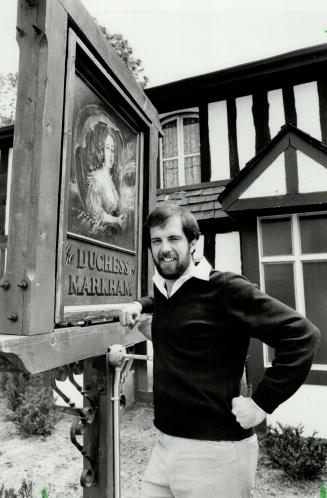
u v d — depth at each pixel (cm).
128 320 163
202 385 126
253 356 489
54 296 135
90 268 169
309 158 465
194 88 671
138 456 426
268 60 606
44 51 131
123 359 182
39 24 131
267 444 410
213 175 659
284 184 473
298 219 492
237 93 656
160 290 142
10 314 122
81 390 179
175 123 726
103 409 183
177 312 134
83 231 164
